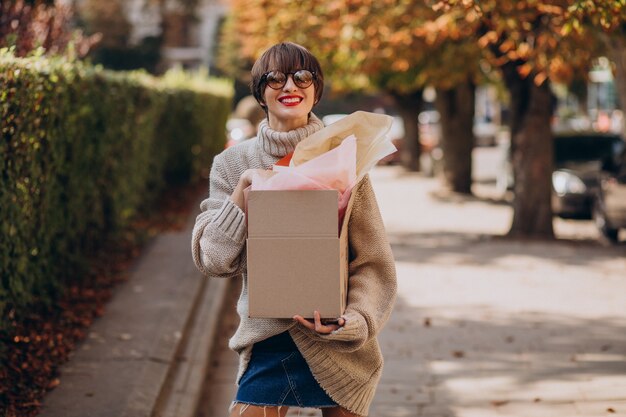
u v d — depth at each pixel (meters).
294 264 3.21
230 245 3.32
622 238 15.66
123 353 6.77
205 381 6.95
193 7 61.38
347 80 22.92
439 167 24.61
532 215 14.87
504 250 13.32
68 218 8.25
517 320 8.72
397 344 7.84
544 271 11.44
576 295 9.94
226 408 6.33
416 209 19.91
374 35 12.40
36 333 6.86
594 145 19.39
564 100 56.22
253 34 16.06
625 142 15.26
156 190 14.70
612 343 7.79
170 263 10.44
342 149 3.22
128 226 12.07
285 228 3.20
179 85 17.89
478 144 51.22
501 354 7.47
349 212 3.34
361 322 3.31
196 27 62.88
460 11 9.92
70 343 6.91
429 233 15.62
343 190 3.27
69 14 11.57
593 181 17.89
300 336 3.40
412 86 23.14
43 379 6.03
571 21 7.15
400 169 33.22
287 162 3.41
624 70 12.40
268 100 3.50
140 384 6.06
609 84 38.28
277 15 14.19
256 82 3.53
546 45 10.66
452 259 12.45
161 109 14.56
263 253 3.21
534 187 14.82
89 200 9.24
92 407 5.57
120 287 9.09
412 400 6.30
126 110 10.82
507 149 23.16
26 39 9.38
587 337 8.02
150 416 5.57
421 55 13.06
